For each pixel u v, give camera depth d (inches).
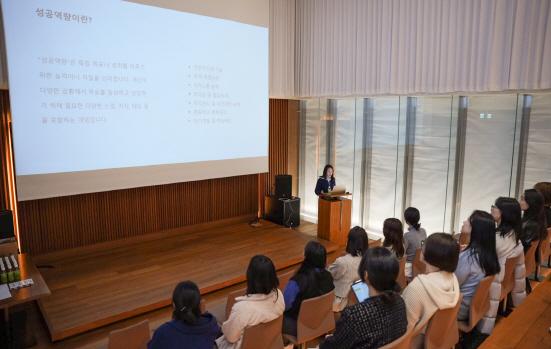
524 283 125.3
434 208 229.6
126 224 222.8
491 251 101.4
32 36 164.1
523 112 189.9
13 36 159.6
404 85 220.7
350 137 268.7
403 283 130.1
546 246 151.6
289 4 275.1
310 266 110.1
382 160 251.6
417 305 82.6
